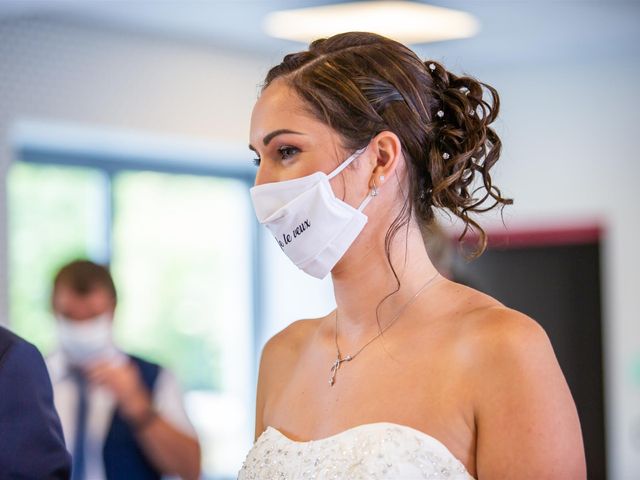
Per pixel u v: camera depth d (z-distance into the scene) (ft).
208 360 25.40
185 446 13.62
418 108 6.97
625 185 22.76
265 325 26.12
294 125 6.90
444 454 6.42
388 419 6.69
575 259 23.11
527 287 23.30
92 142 22.15
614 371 22.76
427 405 6.60
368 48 7.04
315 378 7.37
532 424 6.25
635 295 22.70
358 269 7.09
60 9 19.42
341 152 6.86
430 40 18.65
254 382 25.96
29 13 19.69
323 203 6.82
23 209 22.36
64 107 20.18
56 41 20.13
